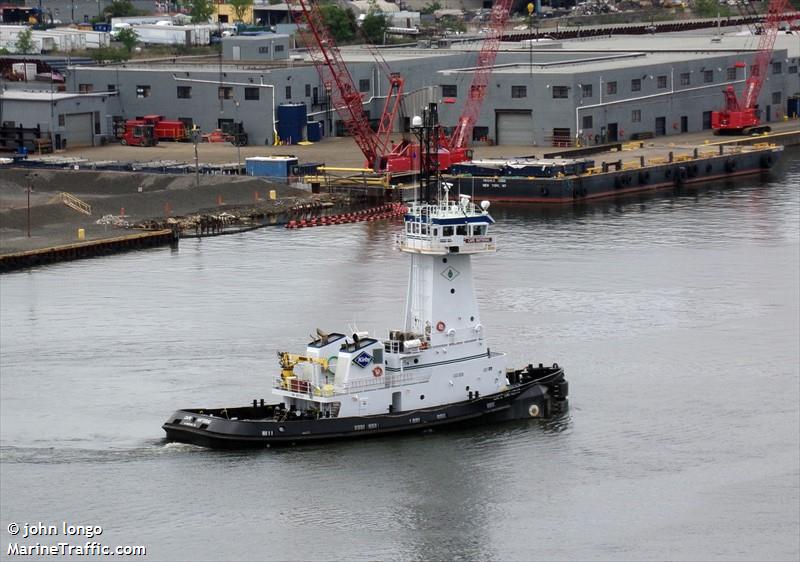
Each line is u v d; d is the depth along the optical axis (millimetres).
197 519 176000
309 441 190875
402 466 187500
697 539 172000
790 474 187000
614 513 177500
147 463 189250
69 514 177500
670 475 186750
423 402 196625
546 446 194500
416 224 196875
